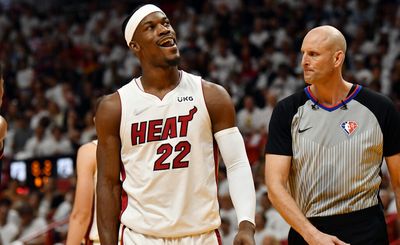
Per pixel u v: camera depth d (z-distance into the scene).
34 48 27.48
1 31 28.06
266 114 18.36
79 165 7.52
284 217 6.16
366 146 6.16
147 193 5.75
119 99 5.89
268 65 20.84
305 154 6.24
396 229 11.95
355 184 6.18
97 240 7.55
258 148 16.66
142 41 5.79
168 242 5.75
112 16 27.33
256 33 22.97
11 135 21.19
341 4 22.56
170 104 5.79
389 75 18.86
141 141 5.79
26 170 17.81
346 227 6.19
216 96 5.83
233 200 5.80
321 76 6.16
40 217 16.47
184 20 25.20
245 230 5.60
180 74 5.96
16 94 24.31
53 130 20.19
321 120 6.25
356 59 19.19
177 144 5.75
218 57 22.28
